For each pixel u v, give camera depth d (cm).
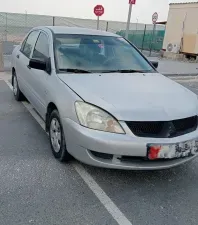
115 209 279
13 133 446
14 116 521
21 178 322
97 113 297
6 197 287
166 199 301
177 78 1123
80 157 311
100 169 349
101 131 294
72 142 315
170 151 295
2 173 329
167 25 2047
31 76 464
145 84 365
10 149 391
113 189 312
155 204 291
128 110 296
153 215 275
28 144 410
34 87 449
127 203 290
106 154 298
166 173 353
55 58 396
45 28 488
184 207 290
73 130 309
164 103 316
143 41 2336
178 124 308
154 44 2327
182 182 335
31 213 266
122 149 288
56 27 482
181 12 1931
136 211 279
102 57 425
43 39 466
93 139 292
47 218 261
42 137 436
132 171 350
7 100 618
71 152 322
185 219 272
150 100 316
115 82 357
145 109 299
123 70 414
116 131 291
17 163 354
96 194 301
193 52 1862
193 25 1861
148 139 290
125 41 489
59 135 352
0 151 383
